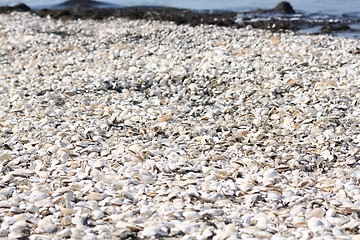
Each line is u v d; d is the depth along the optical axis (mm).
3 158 8375
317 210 6547
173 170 8055
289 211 6691
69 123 10281
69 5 36594
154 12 29094
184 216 6477
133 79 13297
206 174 7898
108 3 37938
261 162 8328
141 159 8328
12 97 12055
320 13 29922
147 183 7535
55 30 21875
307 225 6266
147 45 17281
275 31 21516
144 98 12031
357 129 9883
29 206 6605
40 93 12555
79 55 16469
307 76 12945
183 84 13039
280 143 9398
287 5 29891
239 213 6598
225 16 28234
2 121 10414
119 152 8680
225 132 9773
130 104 11523
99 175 7676
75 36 20484
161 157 8586
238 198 7113
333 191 7285
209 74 13359
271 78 12977
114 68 14570
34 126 10094
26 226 6250
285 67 13719
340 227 6191
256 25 23547
